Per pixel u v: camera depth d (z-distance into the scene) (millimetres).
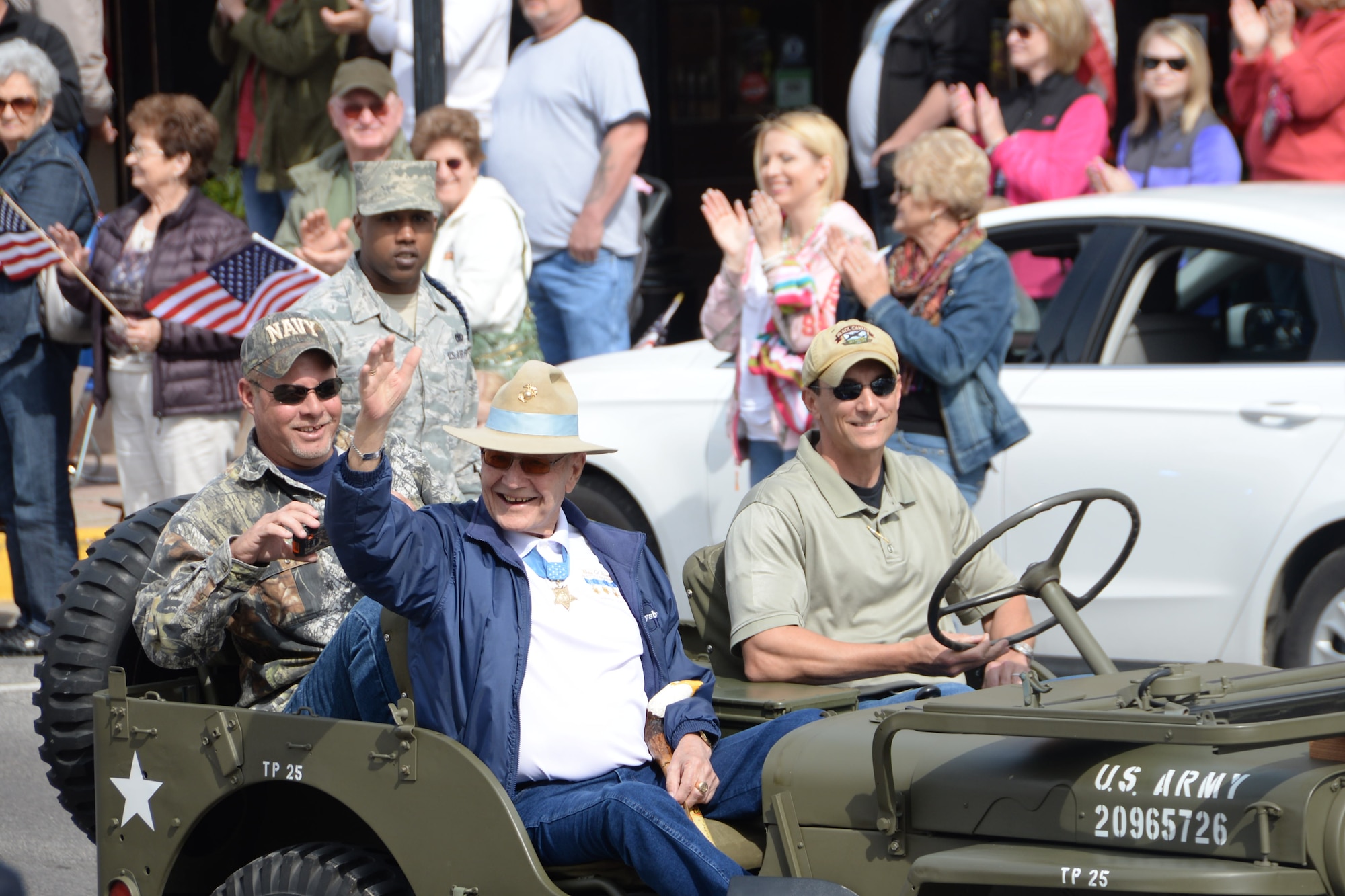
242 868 9891
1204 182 21812
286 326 11070
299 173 22547
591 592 10148
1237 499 15477
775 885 8734
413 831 9383
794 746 9312
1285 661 15539
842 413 11781
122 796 10469
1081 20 22109
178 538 10906
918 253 15914
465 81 24484
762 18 36406
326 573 11031
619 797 9203
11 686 19281
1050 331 17125
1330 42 21562
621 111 23391
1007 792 8398
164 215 19531
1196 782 7863
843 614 11992
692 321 28875
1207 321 16797
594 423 19594
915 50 25422
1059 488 16297
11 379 20453
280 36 24859
